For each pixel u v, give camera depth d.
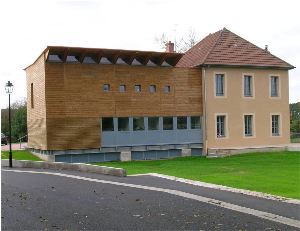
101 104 30.66
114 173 21.19
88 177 20.41
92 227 10.90
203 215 12.26
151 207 13.28
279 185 18.14
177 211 12.74
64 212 12.50
